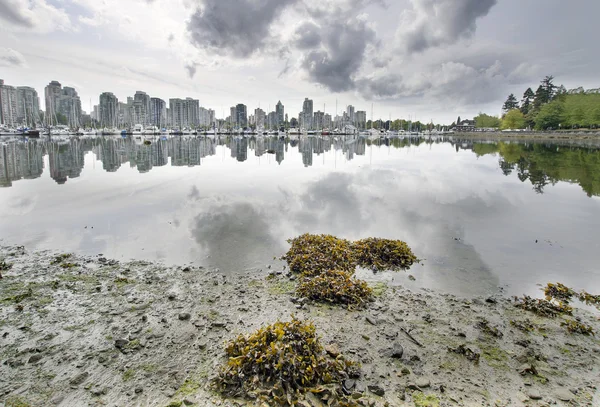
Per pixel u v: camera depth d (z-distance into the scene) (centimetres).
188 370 411
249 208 1256
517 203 1391
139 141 7425
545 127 10850
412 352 455
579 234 998
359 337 488
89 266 730
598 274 734
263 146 5725
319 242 847
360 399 366
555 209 1293
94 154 3631
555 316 563
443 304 597
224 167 2553
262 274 702
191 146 5497
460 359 444
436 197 1493
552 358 454
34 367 415
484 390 389
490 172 2352
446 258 814
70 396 370
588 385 402
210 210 1219
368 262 779
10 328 498
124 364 422
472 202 1402
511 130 12762
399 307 582
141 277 679
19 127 12638
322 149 4947
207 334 486
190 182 1827
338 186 1739
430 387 391
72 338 475
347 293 605
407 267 761
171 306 566
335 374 401
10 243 867
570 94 11019
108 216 1126
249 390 375
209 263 755
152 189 1609
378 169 2491
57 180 1848
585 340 497
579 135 8444
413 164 2870
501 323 538
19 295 596
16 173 2108
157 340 470
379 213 1212
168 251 823
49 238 908
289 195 1499
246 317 535
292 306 574
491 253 849
